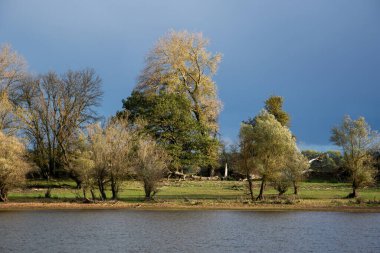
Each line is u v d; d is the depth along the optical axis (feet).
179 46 307.37
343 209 160.25
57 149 288.30
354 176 185.88
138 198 185.68
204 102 312.09
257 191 216.33
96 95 301.84
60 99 289.94
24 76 286.87
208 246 100.63
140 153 182.29
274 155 176.14
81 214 149.18
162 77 304.91
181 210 159.53
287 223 131.54
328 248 99.76
